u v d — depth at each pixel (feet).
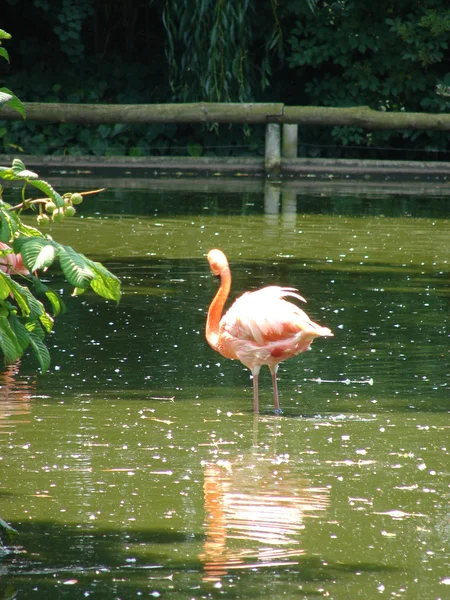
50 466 23.56
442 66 107.14
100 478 22.84
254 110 94.68
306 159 96.37
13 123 102.53
